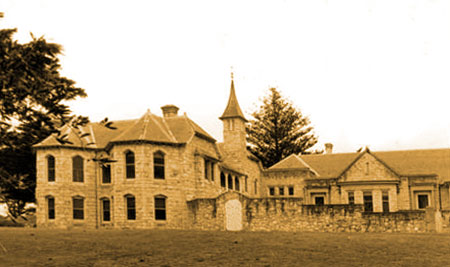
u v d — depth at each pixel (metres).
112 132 46.03
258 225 40.88
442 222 40.84
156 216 41.25
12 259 20.33
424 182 48.34
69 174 42.75
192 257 21.17
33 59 11.88
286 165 57.34
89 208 43.41
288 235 28.62
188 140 43.06
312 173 56.56
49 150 42.56
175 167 42.47
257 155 81.44
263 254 21.89
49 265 19.31
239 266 19.31
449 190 48.22
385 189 48.50
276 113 81.56
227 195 41.25
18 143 13.04
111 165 43.94
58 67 12.39
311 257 21.25
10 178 13.30
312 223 40.00
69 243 24.61
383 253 22.41
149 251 22.59
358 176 49.50
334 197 50.50
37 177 42.53
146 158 41.38
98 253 22.03
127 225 40.94
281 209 40.66
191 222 41.81
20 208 14.03
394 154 53.62
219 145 59.62
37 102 12.51
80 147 43.12
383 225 38.59
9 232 28.78
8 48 11.51
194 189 43.47
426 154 52.50
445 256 21.81
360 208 39.25
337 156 58.31
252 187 56.03
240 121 55.97
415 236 28.95
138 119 46.66
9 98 12.12
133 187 41.06
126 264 19.66
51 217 42.34
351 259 20.91
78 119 13.50
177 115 47.00
